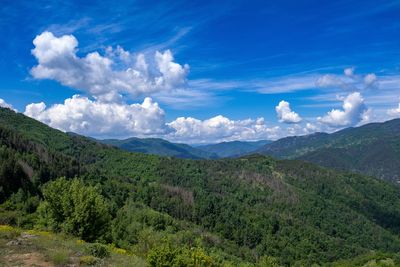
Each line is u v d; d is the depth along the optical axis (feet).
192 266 75.66
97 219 122.62
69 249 76.02
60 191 124.67
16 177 383.65
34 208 313.12
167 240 79.56
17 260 63.62
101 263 69.67
